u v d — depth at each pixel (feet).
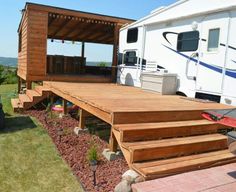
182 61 24.16
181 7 24.35
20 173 13.56
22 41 39.65
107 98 19.34
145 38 29.25
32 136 19.16
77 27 44.06
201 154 13.56
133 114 14.42
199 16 22.25
